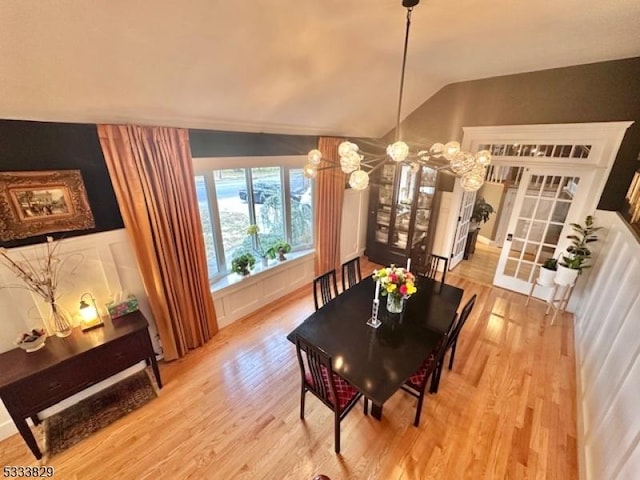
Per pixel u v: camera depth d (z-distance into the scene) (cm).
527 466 187
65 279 214
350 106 342
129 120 217
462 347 297
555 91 315
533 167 359
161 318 263
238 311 344
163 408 230
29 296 201
